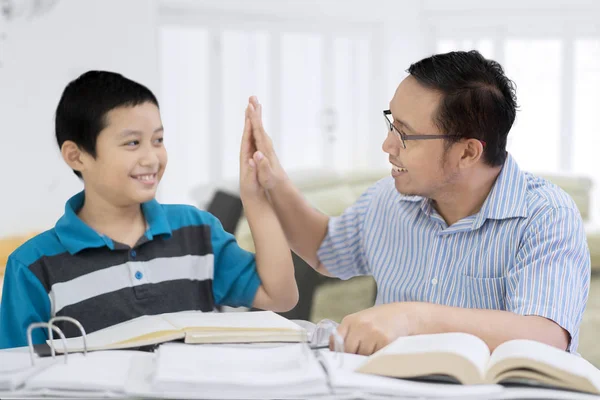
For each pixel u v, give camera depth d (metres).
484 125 1.30
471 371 0.92
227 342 1.08
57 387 0.90
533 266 1.27
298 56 5.38
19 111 3.71
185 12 4.71
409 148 1.33
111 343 1.06
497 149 1.34
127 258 1.29
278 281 1.37
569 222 1.31
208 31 4.86
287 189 1.51
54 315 1.24
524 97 5.52
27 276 1.22
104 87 1.23
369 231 1.56
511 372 0.93
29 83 3.74
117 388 0.89
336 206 3.93
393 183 1.58
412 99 1.31
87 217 1.32
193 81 4.82
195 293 1.36
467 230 1.39
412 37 5.75
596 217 5.09
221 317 1.16
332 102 5.62
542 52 5.43
